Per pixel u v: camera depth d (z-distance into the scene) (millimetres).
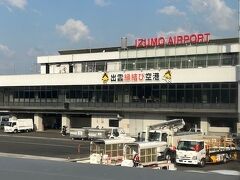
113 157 36562
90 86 81062
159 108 72562
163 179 4727
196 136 43156
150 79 72500
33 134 78062
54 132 83125
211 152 38812
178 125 46531
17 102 90750
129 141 38062
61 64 93562
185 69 69062
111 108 78250
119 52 83188
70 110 83250
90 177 4938
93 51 95062
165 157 38219
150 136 42562
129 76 74875
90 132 66688
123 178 4852
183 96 70000
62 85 83812
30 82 87750
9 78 90625
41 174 5117
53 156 43469
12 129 80625
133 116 76375
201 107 67812
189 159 37219
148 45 79250
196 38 74000
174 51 75562
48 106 86188
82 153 46938
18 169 5441
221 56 70375
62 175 5062
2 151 48344
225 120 66125
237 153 42219
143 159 34562
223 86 65562
